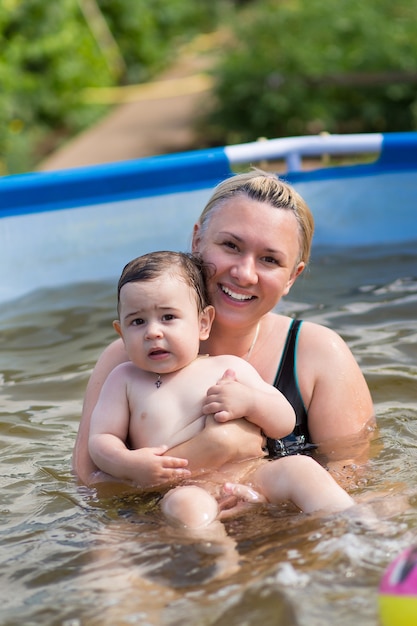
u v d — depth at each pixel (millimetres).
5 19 13055
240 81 12492
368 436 3777
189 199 7027
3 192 6512
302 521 3100
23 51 13578
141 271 3615
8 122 12445
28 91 13516
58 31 14250
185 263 3645
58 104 14008
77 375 4801
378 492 3344
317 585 2689
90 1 16531
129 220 6867
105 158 11922
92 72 15375
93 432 3578
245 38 13500
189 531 3098
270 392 3566
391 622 2420
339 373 3748
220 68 12820
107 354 3873
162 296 3562
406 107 12555
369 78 11641
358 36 13367
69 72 14188
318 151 7453
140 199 6914
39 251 6516
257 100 12477
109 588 2818
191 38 19562
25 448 4039
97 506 3408
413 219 7219
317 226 7098
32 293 6094
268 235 3570
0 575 2979
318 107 12281
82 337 5305
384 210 7285
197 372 3635
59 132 13820
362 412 3783
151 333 3547
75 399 4547
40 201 6641
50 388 4672
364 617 2516
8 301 5973
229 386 3486
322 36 13336
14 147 11953
